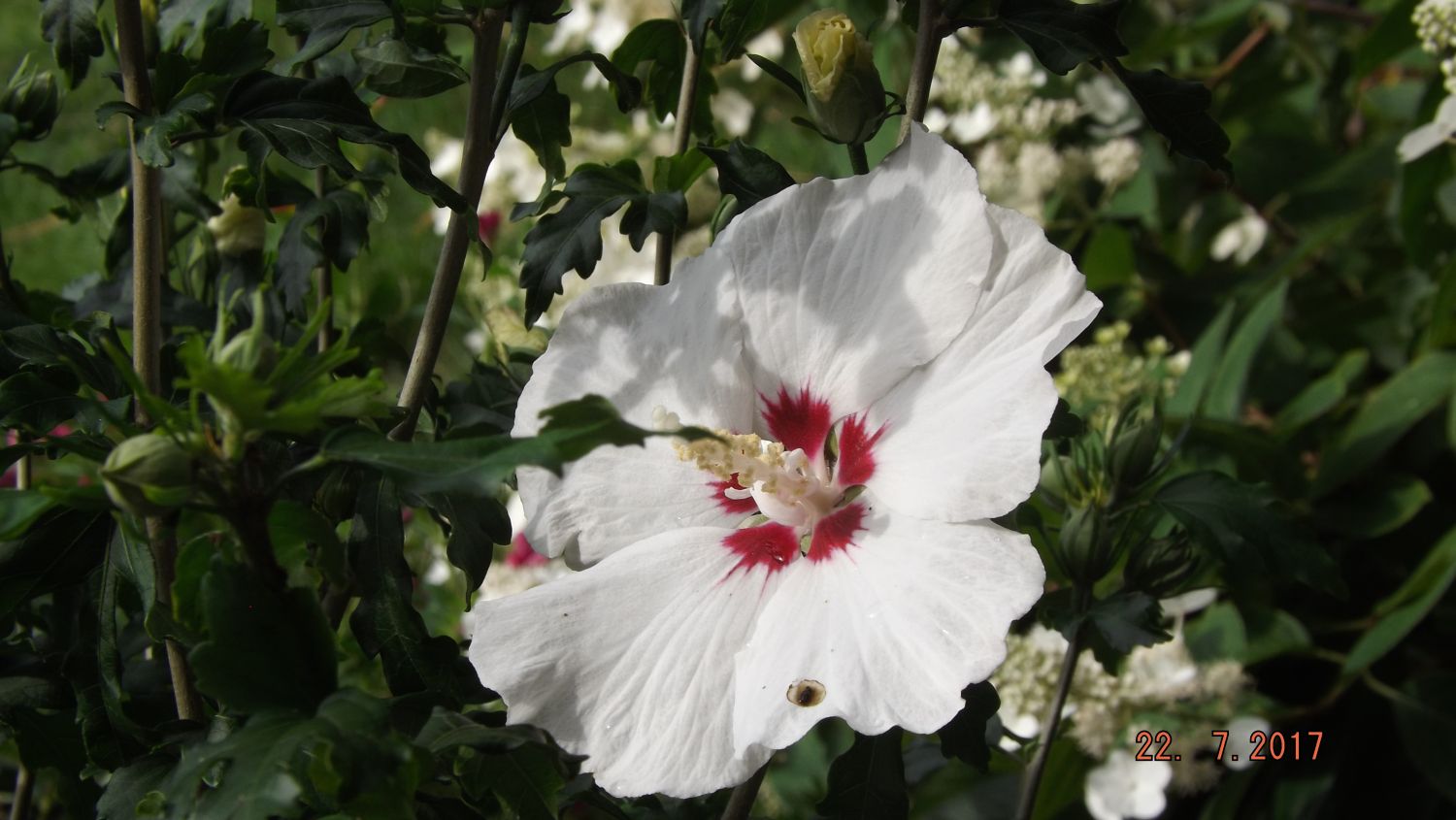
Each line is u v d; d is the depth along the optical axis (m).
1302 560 0.54
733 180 0.51
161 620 0.47
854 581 0.47
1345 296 0.88
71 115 1.46
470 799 0.48
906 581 0.47
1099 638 0.55
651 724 0.47
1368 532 0.72
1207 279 0.89
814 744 0.71
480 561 0.51
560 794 0.49
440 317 0.51
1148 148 0.94
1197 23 0.87
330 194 0.54
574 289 0.82
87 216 0.60
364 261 1.02
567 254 0.52
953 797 0.71
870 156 0.83
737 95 0.94
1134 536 0.61
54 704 0.52
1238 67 0.96
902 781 0.49
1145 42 0.88
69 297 0.61
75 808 0.53
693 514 0.49
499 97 0.51
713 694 0.47
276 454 0.50
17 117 0.57
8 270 0.58
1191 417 0.56
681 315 0.49
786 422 0.50
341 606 0.53
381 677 0.63
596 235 0.52
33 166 0.57
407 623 0.49
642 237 0.52
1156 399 0.55
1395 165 0.88
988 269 0.48
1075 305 0.47
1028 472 0.46
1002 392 0.47
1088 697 0.65
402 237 1.17
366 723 0.43
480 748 0.46
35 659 0.53
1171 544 0.55
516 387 0.56
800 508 0.49
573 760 0.46
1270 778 0.71
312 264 0.53
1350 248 0.90
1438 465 0.79
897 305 0.48
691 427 0.44
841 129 0.50
